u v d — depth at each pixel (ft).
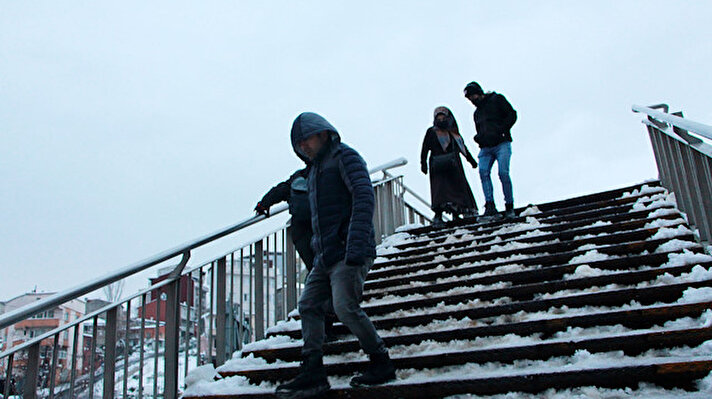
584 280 11.80
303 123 10.05
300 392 8.97
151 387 14.66
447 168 21.77
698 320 9.37
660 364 8.05
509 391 8.66
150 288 11.24
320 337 9.43
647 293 10.55
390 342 11.35
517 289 12.36
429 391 9.04
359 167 9.62
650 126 19.30
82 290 9.05
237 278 15.53
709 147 11.73
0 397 8.36
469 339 10.80
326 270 9.48
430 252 18.37
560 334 10.16
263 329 14.33
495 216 20.18
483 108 21.07
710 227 12.56
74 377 9.32
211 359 12.39
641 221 14.75
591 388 8.20
